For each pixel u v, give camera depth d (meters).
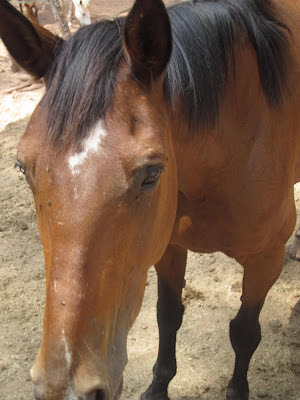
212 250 1.63
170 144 1.25
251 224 1.52
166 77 1.27
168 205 1.26
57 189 1.09
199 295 2.29
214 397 1.89
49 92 1.14
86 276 1.08
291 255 2.45
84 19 5.50
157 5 1.12
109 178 1.09
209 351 2.05
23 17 1.20
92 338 1.10
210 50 1.35
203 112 1.34
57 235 1.09
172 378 1.86
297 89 1.56
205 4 1.41
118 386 1.17
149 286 2.38
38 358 1.10
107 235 1.09
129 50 1.15
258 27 1.44
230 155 1.44
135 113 1.14
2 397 1.93
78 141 1.09
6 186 3.14
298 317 2.16
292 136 1.58
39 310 2.29
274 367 1.97
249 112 1.45
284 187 1.55
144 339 2.12
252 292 1.71
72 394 1.08
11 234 2.75
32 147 1.12
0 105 4.14
